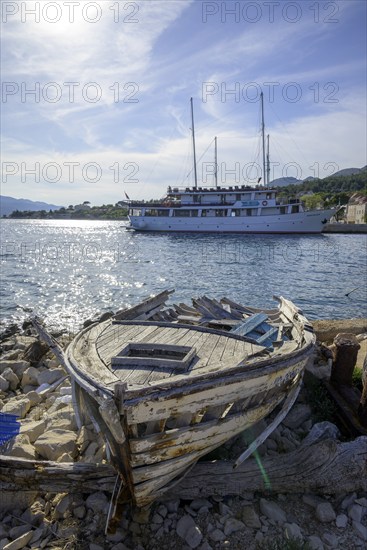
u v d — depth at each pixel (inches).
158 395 169.5
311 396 290.8
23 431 246.5
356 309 767.1
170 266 1375.5
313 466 203.8
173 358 234.4
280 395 241.4
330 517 189.9
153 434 176.1
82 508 193.8
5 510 196.9
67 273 1224.8
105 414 160.4
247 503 199.8
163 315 354.6
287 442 244.8
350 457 202.2
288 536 180.1
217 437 201.2
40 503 200.2
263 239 2359.7
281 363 216.2
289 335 322.3
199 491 200.1
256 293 933.8
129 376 192.7
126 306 822.5
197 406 183.8
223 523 187.0
